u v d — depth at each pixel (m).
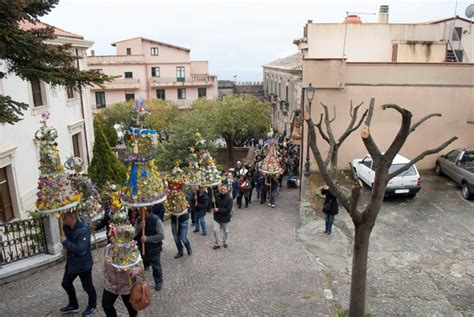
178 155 29.16
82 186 9.12
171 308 7.11
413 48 20.66
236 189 14.91
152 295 7.57
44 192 8.50
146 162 7.41
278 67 38.41
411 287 8.49
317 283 8.20
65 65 8.80
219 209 9.89
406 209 13.59
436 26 22.19
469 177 14.32
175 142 29.56
